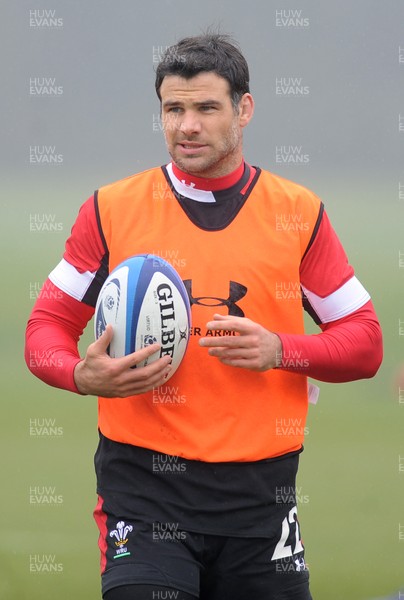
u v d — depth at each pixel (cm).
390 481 1709
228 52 905
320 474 1742
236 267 911
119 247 923
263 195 931
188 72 887
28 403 2164
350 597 1272
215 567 911
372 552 1429
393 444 1903
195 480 895
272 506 912
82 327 961
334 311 941
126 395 870
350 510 1584
